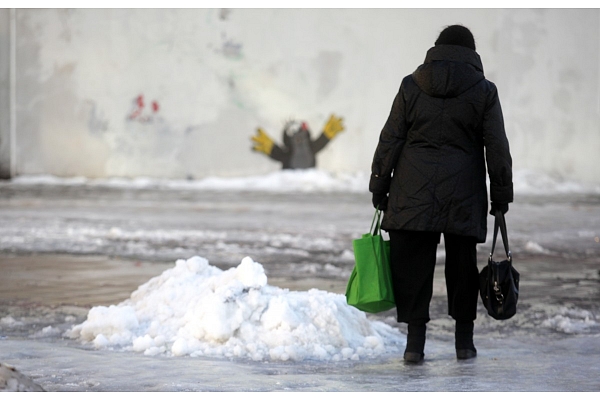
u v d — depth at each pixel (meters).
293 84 94.81
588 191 92.31
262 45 94.69
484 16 96.38
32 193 73.75
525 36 96.81
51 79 93.75
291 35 94.88
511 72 96.88
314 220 47.81
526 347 14.87
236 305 13.95
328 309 14.23
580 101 97.19
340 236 38.25
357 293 13.68
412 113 13.48
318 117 95.00
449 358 13.77
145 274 24.98
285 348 13.16
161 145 94.44
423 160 13.38
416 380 11.66
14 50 93.19
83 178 94.12
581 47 96.81
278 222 46.09
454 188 13.24
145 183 91.38
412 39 95.44
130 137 94.38
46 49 93.62
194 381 11.10
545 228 44.75
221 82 94.50
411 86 13.55
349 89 95.25
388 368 12.70
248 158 94.56
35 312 18.25
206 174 94.44
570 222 49.16
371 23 95.12
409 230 13.41
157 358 12.88
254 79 94.62
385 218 13.70
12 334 15.60
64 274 24.88
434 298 21.14
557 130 97.19
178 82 94.44
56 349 13.46
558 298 21.05
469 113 13.30
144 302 15.62
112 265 27.16
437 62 13.43
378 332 15.64
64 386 10.66
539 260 30.09
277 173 94.12
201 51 94.38
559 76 96.88
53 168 94.06
